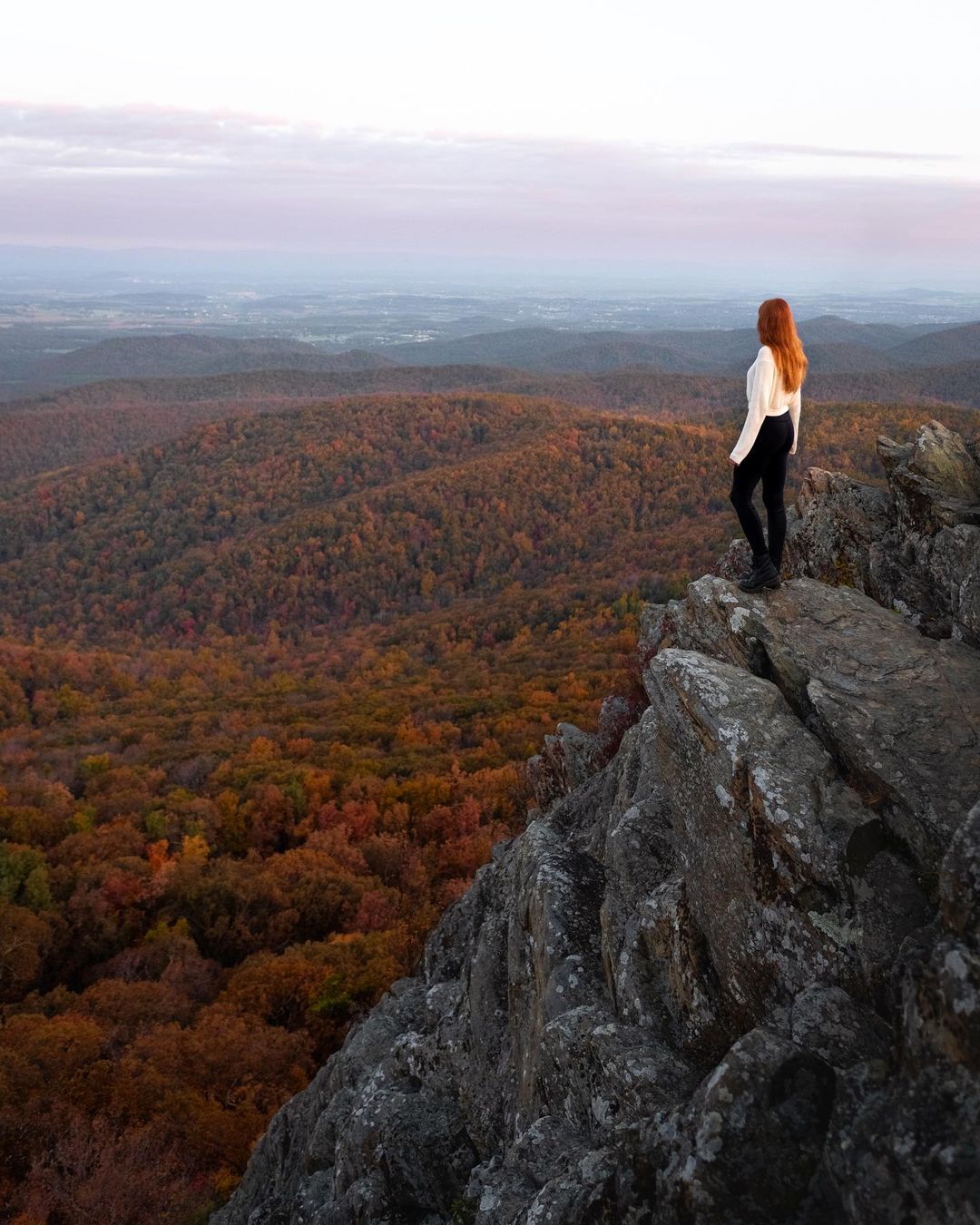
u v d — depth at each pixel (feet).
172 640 510.58
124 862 160.66
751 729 20.16
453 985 35.99
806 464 469.16
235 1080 87.45
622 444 637.71
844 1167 13.51
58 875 153.07
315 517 599.16
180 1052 90.48
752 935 18.65
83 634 523.70
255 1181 42.91
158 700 354.54
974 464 28.84
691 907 20.94
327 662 421.59
